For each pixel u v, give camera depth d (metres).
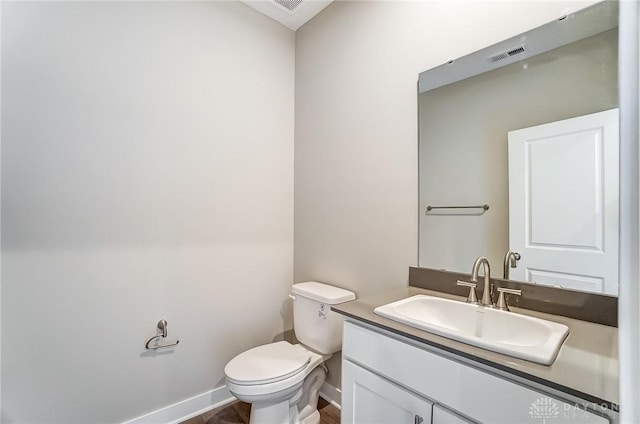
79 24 1.42
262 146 2.10
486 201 1.28
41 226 1.33
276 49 2.18
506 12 1.22
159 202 1.66
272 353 1.63
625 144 0.34
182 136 1.74
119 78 1.53
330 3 1.98
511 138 1.21
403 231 1.55
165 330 1.64
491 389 0.78
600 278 0.99
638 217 0.33
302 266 2.17
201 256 1.81
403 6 1.57
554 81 1.10
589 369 0.71
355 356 1.15
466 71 1.34
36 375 1.32
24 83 1.29
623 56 0.35
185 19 1.75
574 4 1.06
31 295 1.31
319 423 1.70
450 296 1.32
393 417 1.01
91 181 1.45
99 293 1.47
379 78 1.68
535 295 1.12
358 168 1.78
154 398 1.63
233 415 1.76
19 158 1.28
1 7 1.25
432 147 1.44
